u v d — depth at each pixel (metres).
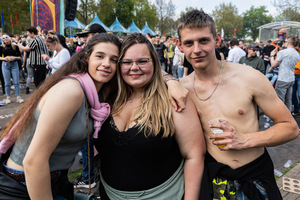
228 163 1.35
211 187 1.32
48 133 1.08
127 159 1.30
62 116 1.10
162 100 1.35
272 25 17.00
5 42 5.95
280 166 3.27
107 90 1.57
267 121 4.98
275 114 1.30
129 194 1.34
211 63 1.34
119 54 1.32
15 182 1.24
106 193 1.44
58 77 1.23
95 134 1.31
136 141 1.27
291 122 1.30
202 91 1.42
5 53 6.03
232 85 1.33
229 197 1.30
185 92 1.34
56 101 1.09
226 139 1.22
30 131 1.21
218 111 1.36
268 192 1.28
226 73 1.37
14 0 28.70
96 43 1.28
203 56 1.29
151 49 1.35
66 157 1.30
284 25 16.59
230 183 1.30
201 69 1.35
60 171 1.34
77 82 1.19
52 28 9.01
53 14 8.91
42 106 1.17
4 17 29.39
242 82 1.31
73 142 1.26
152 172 1.32
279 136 1.26
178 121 1.32
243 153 1.32
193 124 1.34
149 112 1.30
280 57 4.94
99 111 1.30
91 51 1.29
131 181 1.32
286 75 4.93
